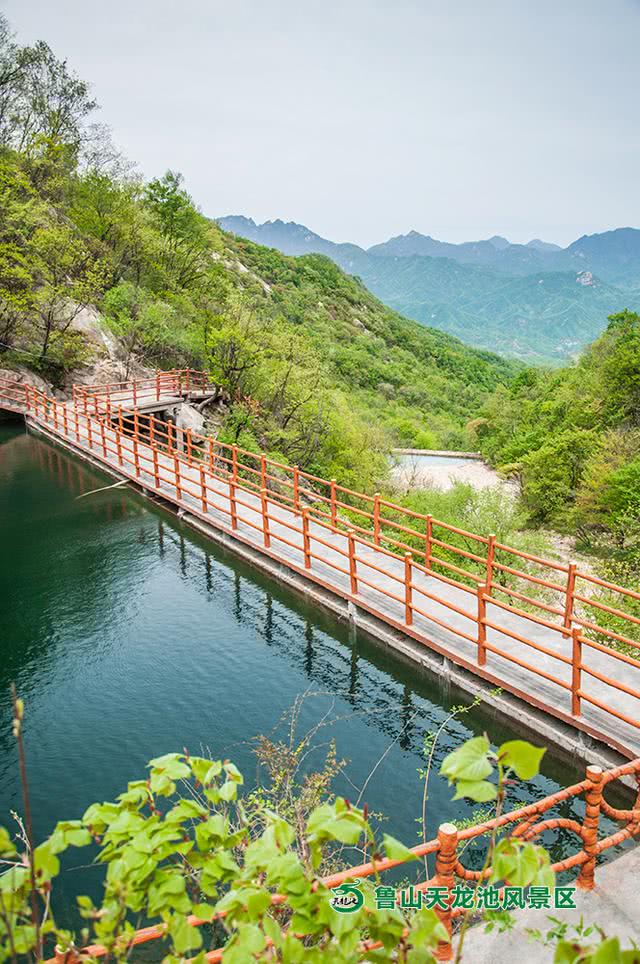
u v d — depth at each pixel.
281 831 2.17
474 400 106.62
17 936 1.95
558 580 18.28
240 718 8.64
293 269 127.81
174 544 14.45
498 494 21.83
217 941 4.63
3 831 2.00
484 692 8.30
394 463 38.44
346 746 8.14
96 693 9.16
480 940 4.14
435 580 11.02
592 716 7.21
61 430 23.42
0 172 30.42
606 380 43.91
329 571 11.57
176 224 47.78
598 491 27.36
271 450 29.22
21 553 13.94
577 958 1.67
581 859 4.45
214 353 30.92
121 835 2.26
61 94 41.69
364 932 3.29
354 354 89.88
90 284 32.00
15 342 29.66
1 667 9.80
